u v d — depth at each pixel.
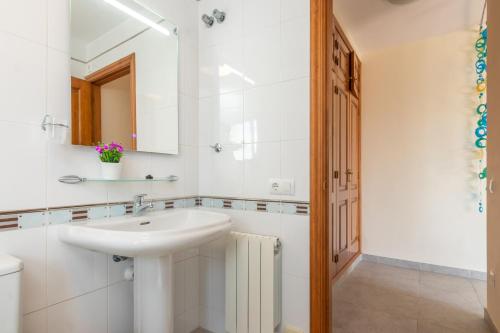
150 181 1.52
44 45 1.08
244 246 1.50
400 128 3.04
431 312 2.01
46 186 1.08
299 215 1.43
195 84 1.82
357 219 3.18
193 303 1.77
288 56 1.47
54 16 1.12
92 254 1.24
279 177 1.49
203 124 1.81
